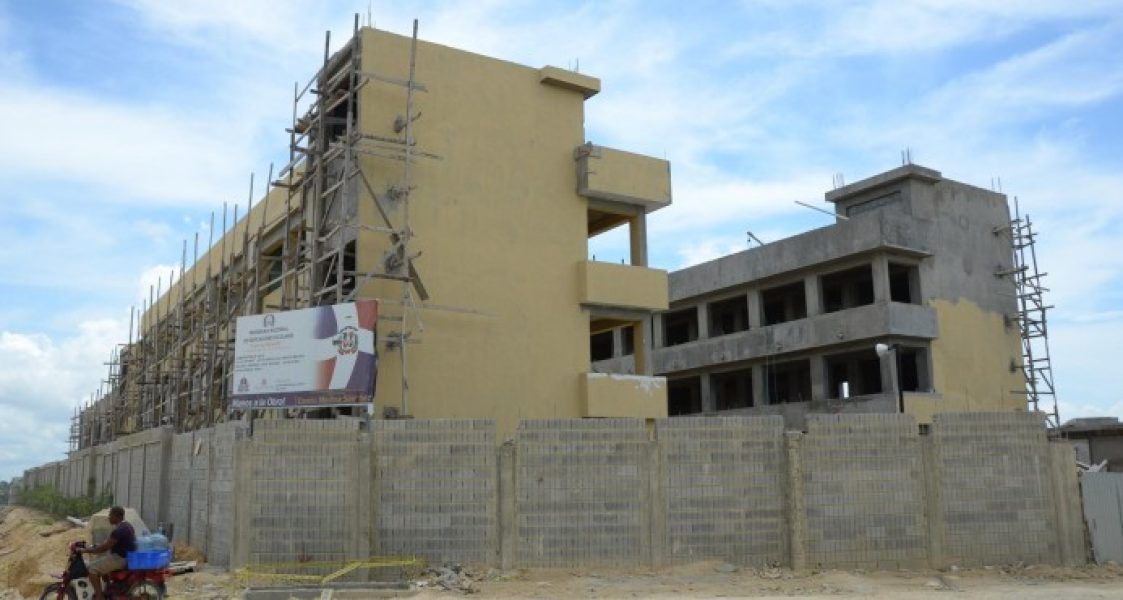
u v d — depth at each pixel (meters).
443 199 24.61
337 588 14.90
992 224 40.19
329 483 16.17
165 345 39.47
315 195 22.94
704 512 16.75
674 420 16.98
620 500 16.55
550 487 16.47
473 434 16.53
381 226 23.20
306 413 21.75
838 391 42.09
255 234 30.03
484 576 15.74
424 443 16.44
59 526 28.20
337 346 19.11
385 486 16.30
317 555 15.97
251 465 16.14
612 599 14.33
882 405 35.03
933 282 37.25
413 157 24.19
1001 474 17.59
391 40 24.25
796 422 38.66
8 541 28.86
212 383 27.89
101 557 13.20
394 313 23.12
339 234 22.66
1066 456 17.94
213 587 15.62
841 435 17.23
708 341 42.53
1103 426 39.22
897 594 14.80
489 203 25.42
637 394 26.88
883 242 35.31
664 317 47.28
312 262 22.03
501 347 24.97
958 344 37.34
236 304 29.50
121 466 30.55
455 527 16.27
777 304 44.53
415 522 16.23
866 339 35.81
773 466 17.11
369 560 15.93
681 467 16.81
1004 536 17.42
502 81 26.33
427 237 24.19
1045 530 17.56
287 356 19.48
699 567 16.38
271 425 16.25
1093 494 18.08
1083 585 15.94
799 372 43.50
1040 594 14.72
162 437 24.91
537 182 26.53
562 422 16.66
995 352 38.59
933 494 17.34
